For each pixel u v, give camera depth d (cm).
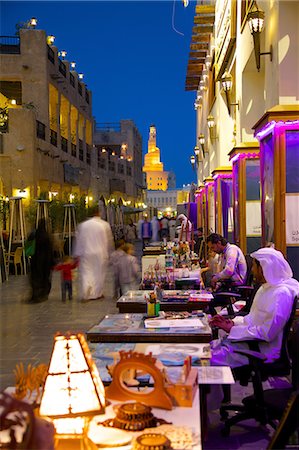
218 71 1697
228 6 1438
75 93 3475
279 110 743
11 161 2314
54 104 3030
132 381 312
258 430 436
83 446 216
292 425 225
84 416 219
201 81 2667
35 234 1185
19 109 2312
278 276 443
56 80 2909
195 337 423
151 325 457
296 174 751
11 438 184
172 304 575
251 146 1175
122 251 1087
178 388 270
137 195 6538
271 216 791
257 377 387
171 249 1224
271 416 379
